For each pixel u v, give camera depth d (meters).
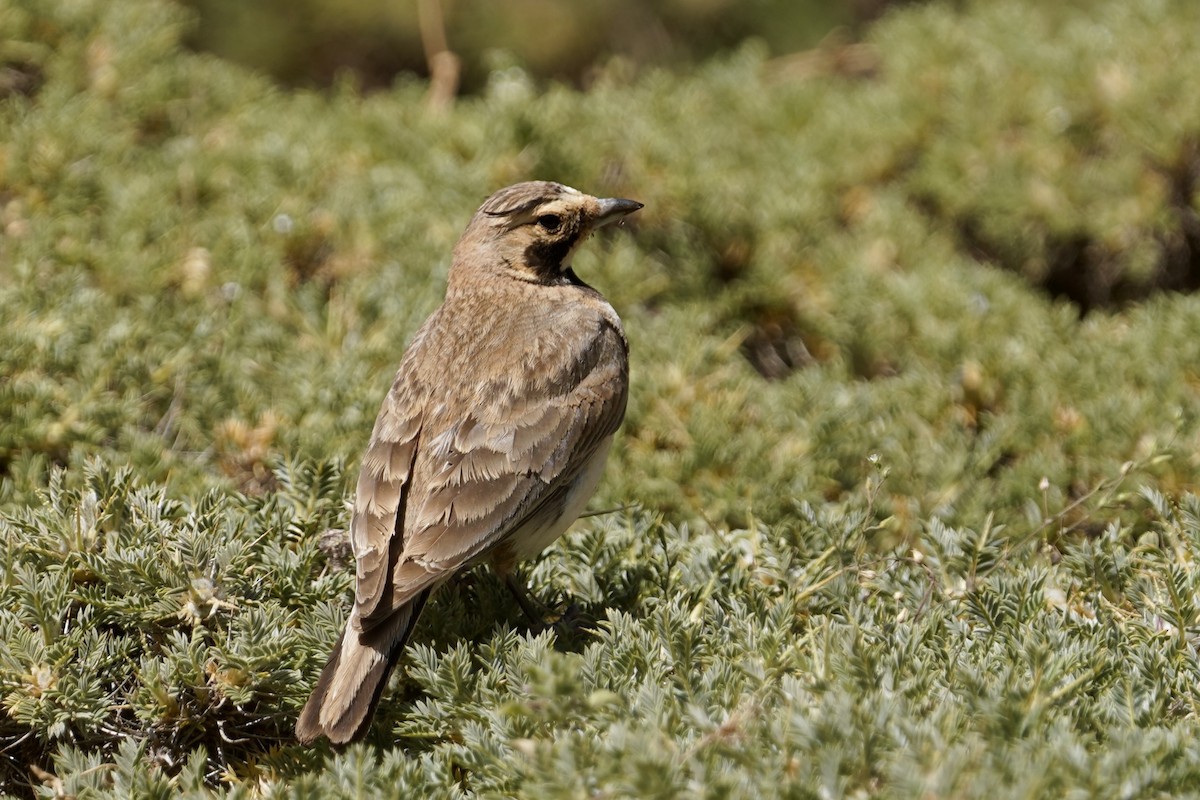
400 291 13.20
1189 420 11.88
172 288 13.28
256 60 21.00
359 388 11.23
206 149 15.30
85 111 14.94
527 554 9.02
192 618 8.09
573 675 6.61
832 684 6.91
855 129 18.34
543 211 10.26
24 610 8.03
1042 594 8.28
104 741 7.91
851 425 12.24
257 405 11.31
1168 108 17.34
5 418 10.62
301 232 13.95
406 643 8.29
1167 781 6.29
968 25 20.09
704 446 11.55
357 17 20.98
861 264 15.57
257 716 8.05
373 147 16.19
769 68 21.34
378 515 8.32
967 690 6.88
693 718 6.62
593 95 17.70
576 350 9.34
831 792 6.02
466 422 8.79
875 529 9.45
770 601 8.72
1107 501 9.79
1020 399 12.80
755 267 15.41
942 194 17.50
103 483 8.83
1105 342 13.69
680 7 21.75
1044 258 17.33
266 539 8.82
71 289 12.09
